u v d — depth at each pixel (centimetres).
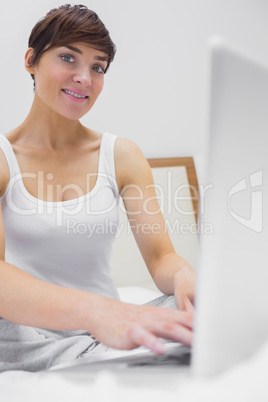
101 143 120
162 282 97
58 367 59
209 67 36
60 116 110
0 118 201
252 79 39
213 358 38
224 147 38
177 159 232
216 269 38
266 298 43
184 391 36
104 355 62
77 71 104
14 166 108
